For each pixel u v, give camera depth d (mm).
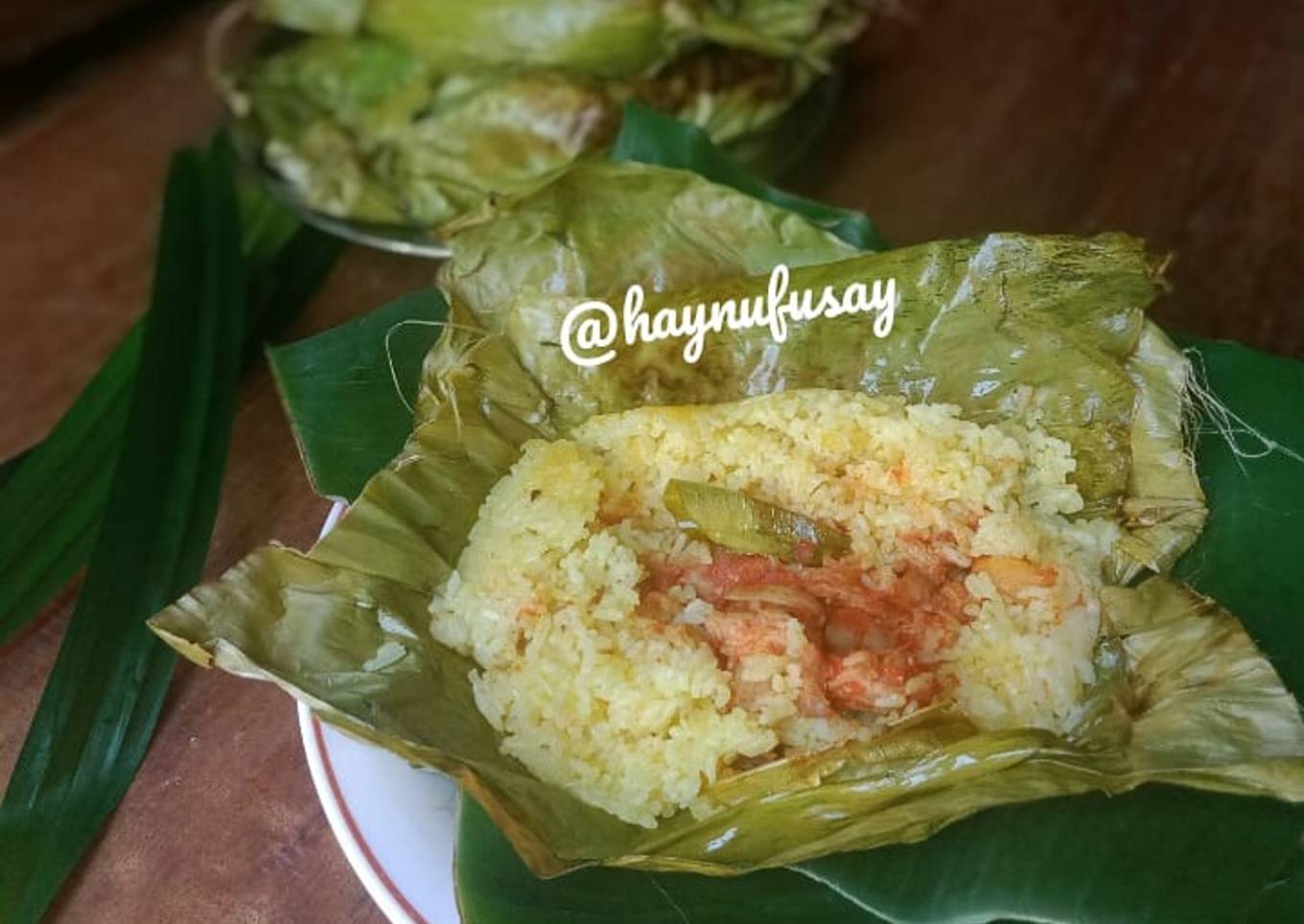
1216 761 199
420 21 357
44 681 250
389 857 198
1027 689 221
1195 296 328
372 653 213
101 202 391
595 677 210
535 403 255
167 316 297
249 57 401
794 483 242
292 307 328
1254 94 391
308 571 215
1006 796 195
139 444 269
